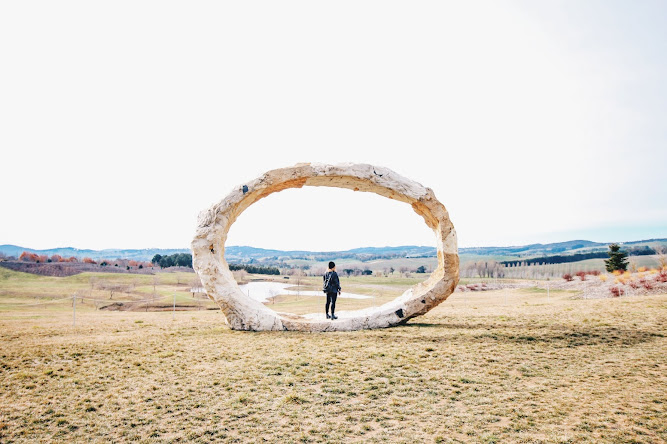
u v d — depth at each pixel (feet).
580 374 22.30
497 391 20.15
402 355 26.32
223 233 38.52
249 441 15.58
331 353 27.32
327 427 16.67
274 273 264.52
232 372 23.53
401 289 177.37
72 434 16.35
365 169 37.96
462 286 162.20
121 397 20.02
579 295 81.92
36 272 197.57
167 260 282.56
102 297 134.82
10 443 15.66
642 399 18.53
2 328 40.22
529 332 32.24
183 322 44.93
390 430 16.34
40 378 22.89
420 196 37.88
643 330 31.65
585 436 15.33
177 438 15.89
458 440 15.37
